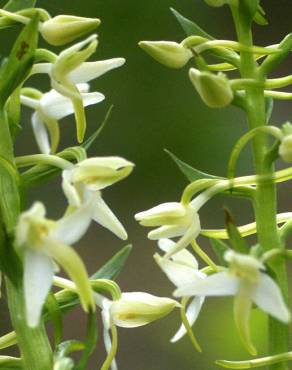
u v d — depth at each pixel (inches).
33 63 8.9
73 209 8.5
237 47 9.4
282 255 8.9
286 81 9.3
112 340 9.4
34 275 8.2
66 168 9.0
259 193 9.3
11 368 9.2
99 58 16.3
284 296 9.2
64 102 9.8
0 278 9.0
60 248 8.2
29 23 8.8
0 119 9.1
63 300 9.3
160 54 9.5
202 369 14.1
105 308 9.4
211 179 9.3
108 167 8.9
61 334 9.0
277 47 9.4
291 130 8.9
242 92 9.5
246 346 8.4
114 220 9.3
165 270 9.3
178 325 16.3
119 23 16.3
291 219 9.3
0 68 9.1
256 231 9.4
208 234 9.5
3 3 15.1
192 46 9.5
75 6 16.2
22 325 9.1
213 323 13.9
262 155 9.3
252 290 8.4
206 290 8.4
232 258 8.4
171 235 9.4
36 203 8.3
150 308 9.4
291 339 12.3
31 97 9.9
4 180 9.1
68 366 8.6
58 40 9.2
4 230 8.7
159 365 16.2
